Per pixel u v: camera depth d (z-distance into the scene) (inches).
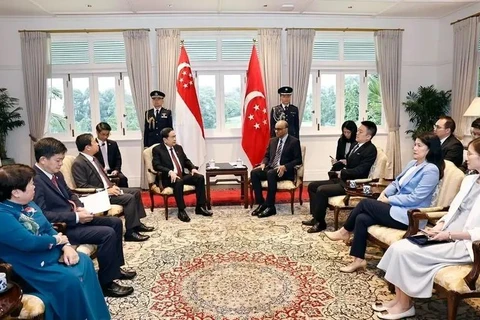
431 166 110.4
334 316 94.4
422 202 110.0
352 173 155.2
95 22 244.8
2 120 235.9
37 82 241.9
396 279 90.0
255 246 143.9
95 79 253.6
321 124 268.1
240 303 101.8
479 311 95.3
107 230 105.3
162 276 119.3
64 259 81.7
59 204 106.5
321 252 136.8
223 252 138.5
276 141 191.6
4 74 244.8
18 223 75.8
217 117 260.2
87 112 256.5
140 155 257.9
